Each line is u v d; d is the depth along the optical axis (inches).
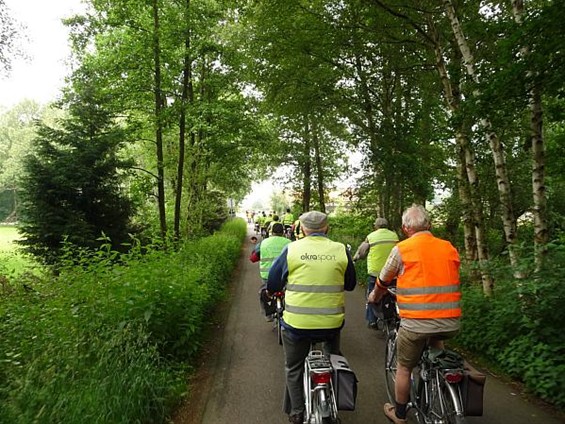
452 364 121.8
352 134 539.2
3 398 140.3
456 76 276.7
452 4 311.0
